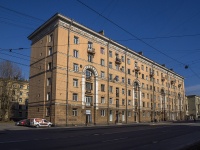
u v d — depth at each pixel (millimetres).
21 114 75375
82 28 45281
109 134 22016
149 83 68438
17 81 58406
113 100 52406
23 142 14656
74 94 42875
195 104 114938
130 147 13648
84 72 45188
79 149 12211
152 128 32719
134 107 60188
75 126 38938
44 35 45281
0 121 53438
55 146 13117
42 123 36438
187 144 15508
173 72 84938
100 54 49688
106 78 50625
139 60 64000
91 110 46094
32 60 48219
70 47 42938
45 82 42750
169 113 79875
